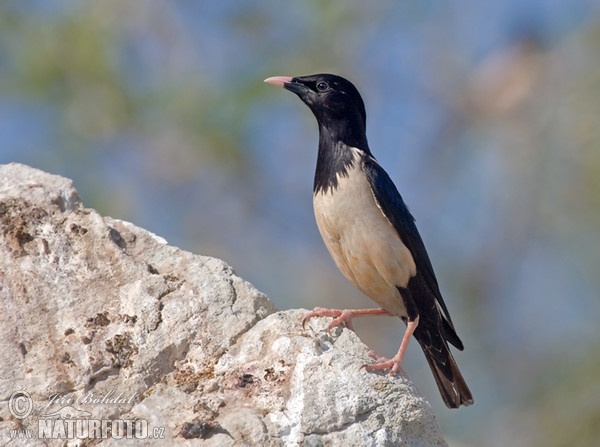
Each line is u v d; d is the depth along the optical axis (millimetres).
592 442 19812
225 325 9883
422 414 9359
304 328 9891
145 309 9906
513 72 22594
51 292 9953
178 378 9492
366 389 9336
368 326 20781
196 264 10414
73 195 10836
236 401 9234
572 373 20578
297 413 9133
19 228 10375
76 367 9414
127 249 10547
